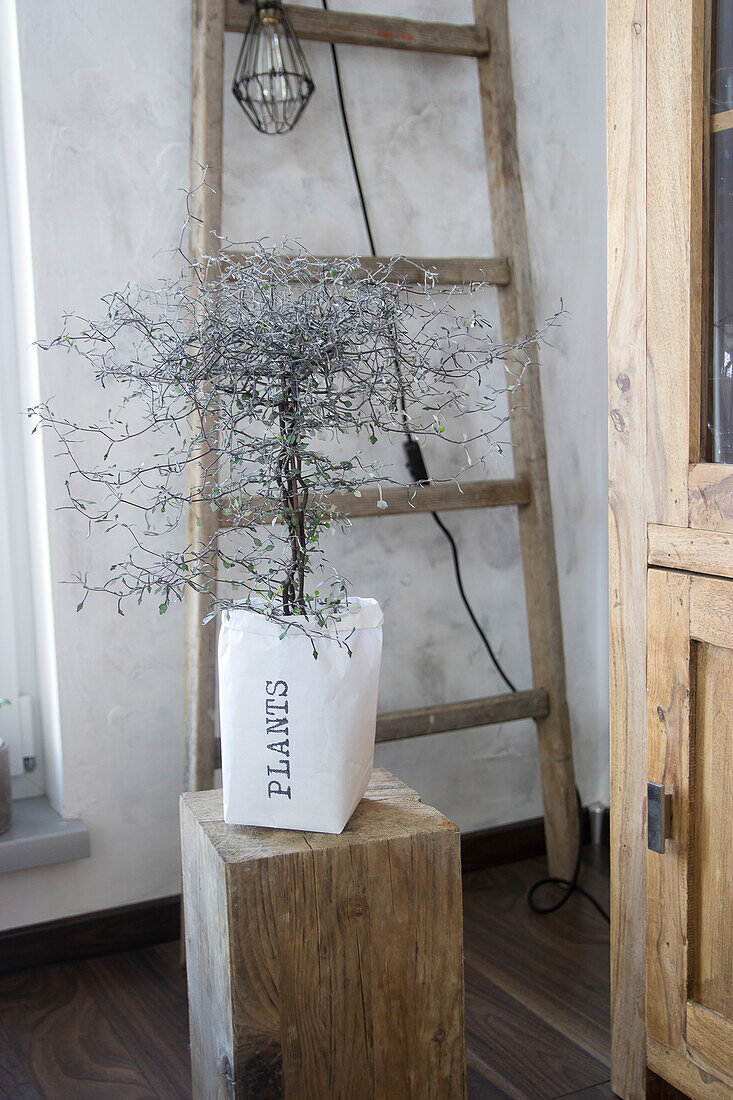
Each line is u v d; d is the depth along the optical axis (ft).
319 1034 3.82
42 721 6.68
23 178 5.85
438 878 3.94
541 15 7.23
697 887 4.35
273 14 5.98
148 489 6.24
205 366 3.79
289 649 3.79
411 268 6.55
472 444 7.14
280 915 3.72
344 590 4.03
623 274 4.46
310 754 3.84
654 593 4.40
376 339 3.96
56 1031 5.57
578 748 7.89
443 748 7.39
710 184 4.06
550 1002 5.74
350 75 6.66
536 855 7.75
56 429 5.98
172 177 6.20
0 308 6.32
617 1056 4.87
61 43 5.83
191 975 4.27
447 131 7.00
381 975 3.89
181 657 6.50
